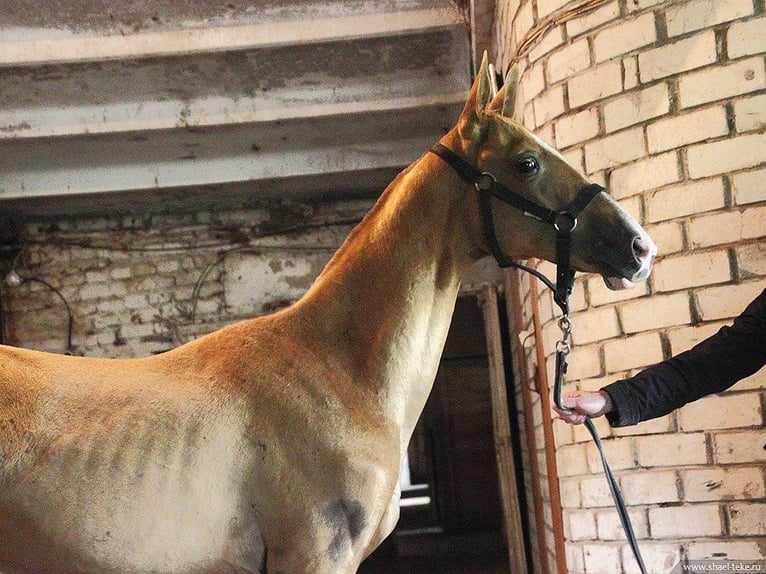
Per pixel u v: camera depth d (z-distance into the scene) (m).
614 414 2.26
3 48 4.89
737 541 3.04
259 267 6.82
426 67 5.43
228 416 1.79
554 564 4.59
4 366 1.75
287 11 4.90
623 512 2.26
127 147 5.96
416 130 6.05
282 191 6.68
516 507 6.23
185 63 5.17
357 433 1.84
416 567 7.62
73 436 1.71
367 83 5.52
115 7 4.76
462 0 4.89
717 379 2.24
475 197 2.05
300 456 1.79
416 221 2.02
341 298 1.97
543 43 3.71
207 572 1.76
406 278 1.98
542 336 3.89
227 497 1.75
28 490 1.67
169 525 1.70
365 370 1.91
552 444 3.94
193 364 1.89
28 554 1.71
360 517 1.81
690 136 3.22
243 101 5.56
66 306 6.69
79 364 1.84
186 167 6.22
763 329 2.21
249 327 1.97
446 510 9.45
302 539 1.77
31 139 5.60
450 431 9.55
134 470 1.70
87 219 6.83
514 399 6.45
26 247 6.75
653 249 2.00
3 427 1.68
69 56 4.91
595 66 3.49
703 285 3.15
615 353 3.35
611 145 3.42
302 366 1.88
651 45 3.34
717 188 3.15
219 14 4.87
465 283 6.65
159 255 6.81
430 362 2.00
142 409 1.77
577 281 3.52
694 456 3.14
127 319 6.70
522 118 3.92
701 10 3.24
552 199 2.02
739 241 3.10
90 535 1.68
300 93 5.55
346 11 4.93
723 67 3.18
